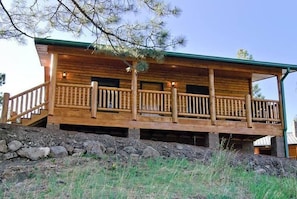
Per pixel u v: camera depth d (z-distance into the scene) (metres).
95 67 13.25
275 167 9.70
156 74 13.80
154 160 8.13
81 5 7.97
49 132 8.87
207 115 11.77
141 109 11.27
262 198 5.48
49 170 6.63
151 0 7.55
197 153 9.27
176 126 11.34
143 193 5.30
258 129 12.05
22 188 5.49
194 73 14.23
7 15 8.07
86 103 10.82
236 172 7.71
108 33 8.02
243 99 12.26
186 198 5.18
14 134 8.33
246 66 12.70
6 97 9.93
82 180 5.87
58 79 12.71
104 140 9.00
